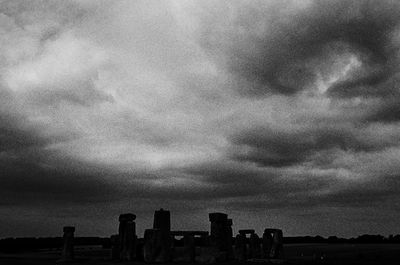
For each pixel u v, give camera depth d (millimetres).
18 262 38969
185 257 38875
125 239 40031
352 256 43531
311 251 57906
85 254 53281
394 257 41312
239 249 40406
